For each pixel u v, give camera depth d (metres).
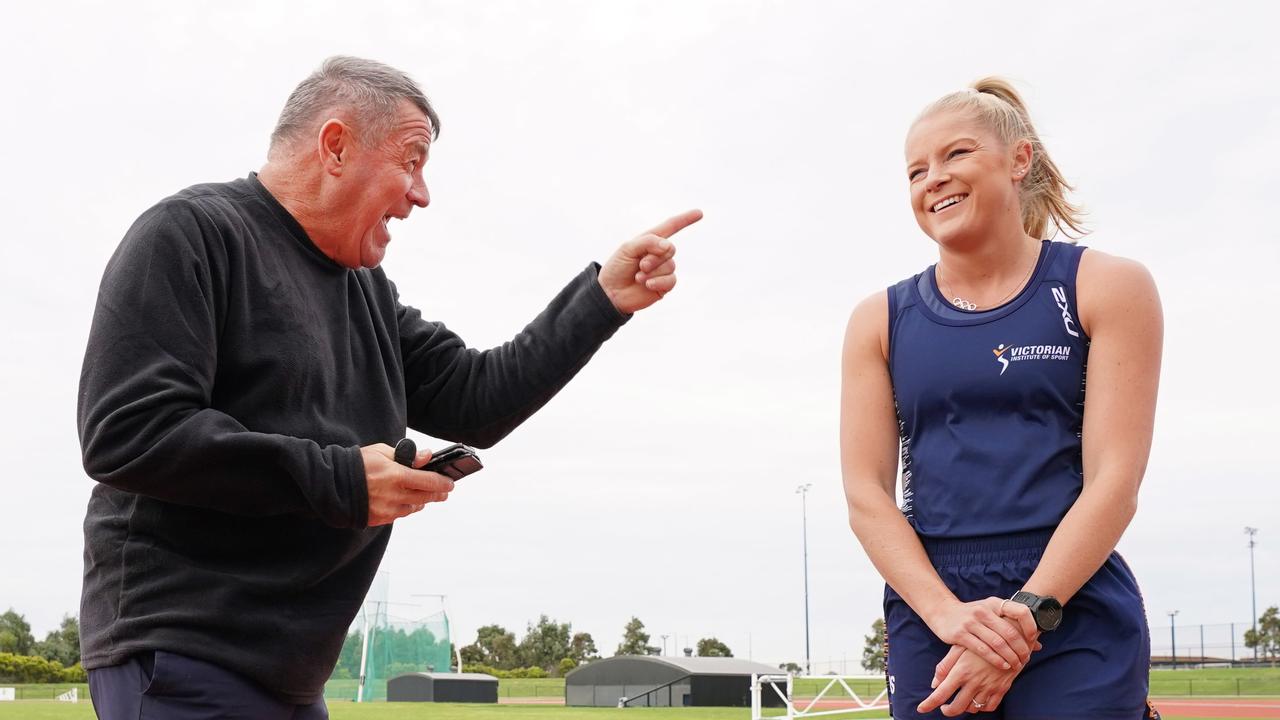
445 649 26.98
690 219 2.97
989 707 2.22
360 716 14.55
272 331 2.61
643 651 92.50
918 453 2.47
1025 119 2.66
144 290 2.39
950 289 2.54
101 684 2.51
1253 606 85.25
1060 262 2.42
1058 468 2.34
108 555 2.51
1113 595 2.27
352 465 2.33
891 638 2.47
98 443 2.28
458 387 3.10
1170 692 43.09
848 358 2.66
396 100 2.72
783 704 26.45
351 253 2.81
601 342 3.04
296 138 2.74
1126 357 2.31
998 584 2.31
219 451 2.27
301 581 2.54
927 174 2.49
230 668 2.46
